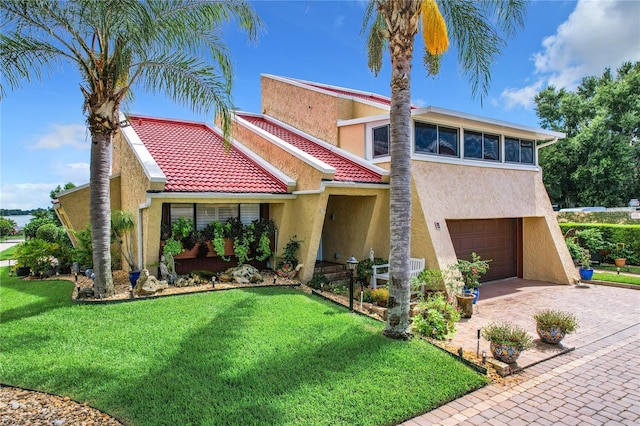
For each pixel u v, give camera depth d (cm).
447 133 1580
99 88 1098
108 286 1152
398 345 848
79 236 1542
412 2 881
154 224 1291
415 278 1280
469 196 1608
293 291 1290
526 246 1945
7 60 1025
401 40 899
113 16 939
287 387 649
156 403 583
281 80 2289
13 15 985
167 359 730
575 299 1492
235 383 651
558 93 4459
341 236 1720
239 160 1720
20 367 688
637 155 3766
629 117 3703
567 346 977
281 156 1616
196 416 552
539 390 743
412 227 1472
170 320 944
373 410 605
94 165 1127
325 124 1930
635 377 807
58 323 910
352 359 769
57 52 1073
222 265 1524
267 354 771
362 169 1608
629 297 1523
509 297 1531
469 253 1747
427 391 681
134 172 1473
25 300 1157
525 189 1859
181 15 1146
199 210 1452
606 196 3716
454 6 1105
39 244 1641
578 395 724
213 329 891
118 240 1413
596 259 2334
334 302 1181
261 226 1525
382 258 1571
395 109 912
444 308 1032
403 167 906
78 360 717
